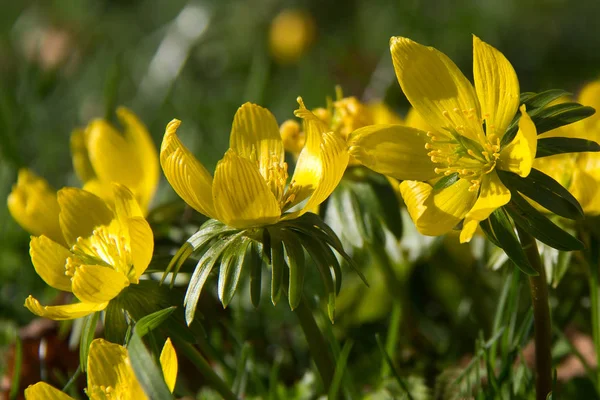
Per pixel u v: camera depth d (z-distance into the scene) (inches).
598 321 18.9
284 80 36.2
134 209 18.0
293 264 17.5
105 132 20.3
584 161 19.1
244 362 19.3
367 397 19.3
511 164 17.6
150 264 18.1
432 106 18.0
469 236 17.3
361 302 21.3
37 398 17.5
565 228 18.6
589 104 19.2
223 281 17.4
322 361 18.2
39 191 19.9
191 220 20.0
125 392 17.5
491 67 17.8
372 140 17.8
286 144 19.2
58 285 18.2
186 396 20.0
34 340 20.6
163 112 30.9
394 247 20.2
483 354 18.9
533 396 18.7
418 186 17.8
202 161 27.8
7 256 22.7
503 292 19.0
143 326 17.5
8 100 29.0
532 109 17.7
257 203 17.5
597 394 19.5
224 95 33.8
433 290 21.6
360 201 19.2
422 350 20.3
